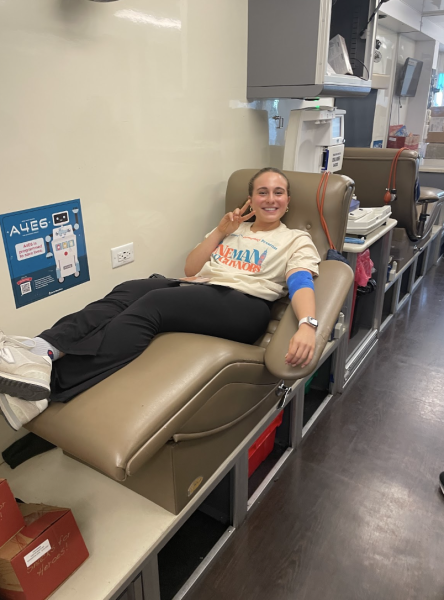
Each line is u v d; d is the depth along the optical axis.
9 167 1.35
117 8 1.58
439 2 4.02
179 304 1.47
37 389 1.14
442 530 1.62
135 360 1.34
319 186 1.90
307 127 2.45
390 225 2.68
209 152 2.19
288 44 2.15
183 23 1.86
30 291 1.50
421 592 1.40
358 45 2.58
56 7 1.38
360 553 1.54
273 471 1.86
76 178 1.57
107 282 1.79
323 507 1.72
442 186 4.67
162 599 1.39
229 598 1.40
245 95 2.35
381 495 1.77
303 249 1.73
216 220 2.35
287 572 1.48
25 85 1.35
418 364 2.74
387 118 4.96
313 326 1.41
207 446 1.33
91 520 1.29
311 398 2.38
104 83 1.59
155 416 1.13
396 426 2.18
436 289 3.96
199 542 1.59
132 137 1.75
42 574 1.06
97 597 1.08
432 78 5.51
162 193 1.96
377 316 2.96
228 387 1.32
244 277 1.73
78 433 1.13
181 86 1.93
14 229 1.41
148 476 1.29
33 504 1.20
